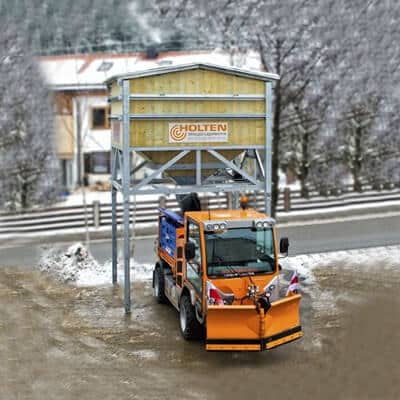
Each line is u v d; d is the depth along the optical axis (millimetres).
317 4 28547
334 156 33312
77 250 20906
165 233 16688
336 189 33094
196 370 12508
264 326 12406
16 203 29797
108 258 22406
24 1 35250
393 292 17531
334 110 32812
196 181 16156
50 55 37344
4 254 23375
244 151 16812
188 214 14320
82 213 29062
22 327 15203
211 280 13031
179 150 16000
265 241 13477
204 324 13523
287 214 29766
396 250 22641
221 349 12445
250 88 16141
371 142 33938
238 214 14273
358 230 26281
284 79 26906
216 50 33188
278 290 13461
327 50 29922
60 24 37938
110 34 40594
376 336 14203
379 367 12484
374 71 32875
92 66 37219
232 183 16953
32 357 13289
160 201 29594
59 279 19531
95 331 14875
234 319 12453
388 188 34188
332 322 15141
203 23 35156
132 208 29797
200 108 15891
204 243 13156
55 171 32875
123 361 13023
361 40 31688
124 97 15305
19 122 31172
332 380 11938
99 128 36250
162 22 40469
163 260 16953
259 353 13359
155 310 16422
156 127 15703
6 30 34156
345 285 18297
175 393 11453
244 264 13289
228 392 11477
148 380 12047
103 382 11977
